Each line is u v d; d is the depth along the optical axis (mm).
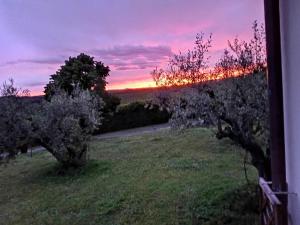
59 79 18891
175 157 10664
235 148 10195
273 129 2977
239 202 6207
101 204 7543
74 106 10492
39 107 10203
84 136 10719
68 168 10602
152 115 19234
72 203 7926
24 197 8961
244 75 5195
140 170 9719
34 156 14133
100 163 10898
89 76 19375
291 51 2725
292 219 2822
